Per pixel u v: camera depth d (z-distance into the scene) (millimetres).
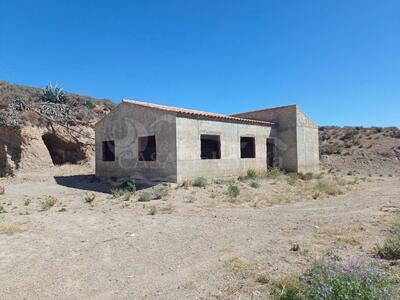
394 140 35312
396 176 26109
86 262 6141
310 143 24047
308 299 3869
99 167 21391
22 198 15031
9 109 25703
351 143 37000
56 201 13734
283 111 23156
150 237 7812
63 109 29797
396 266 5340
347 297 3545
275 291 4535
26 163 23250
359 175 26234
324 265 4820
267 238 7598
